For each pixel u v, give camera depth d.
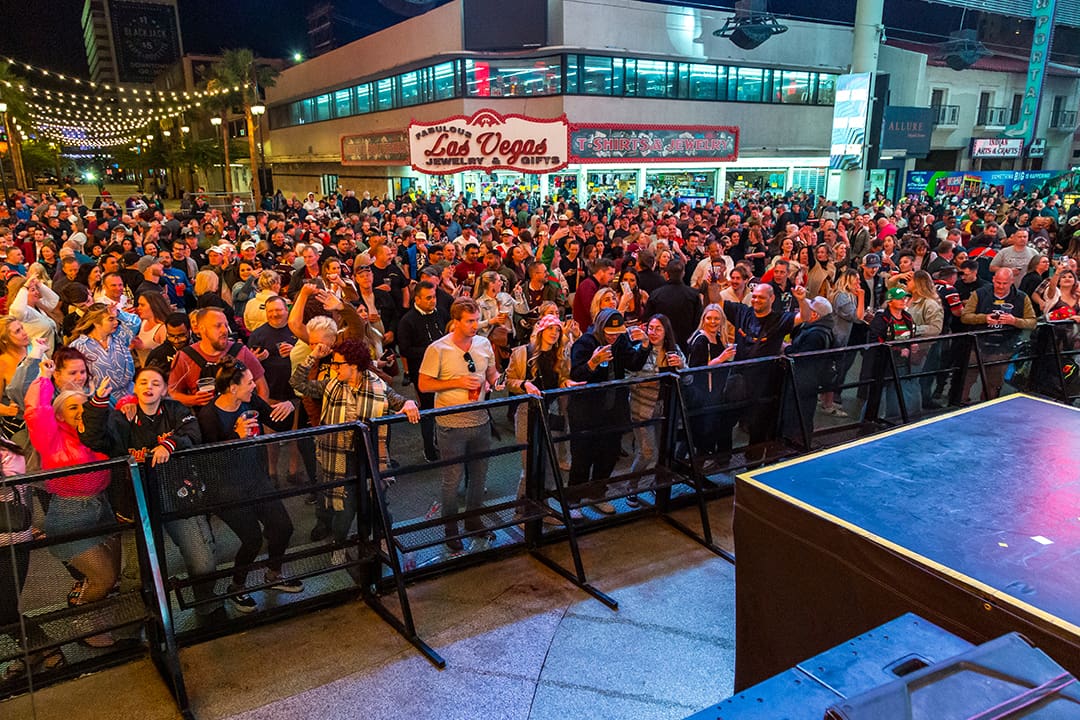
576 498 4.83
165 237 14.34
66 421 3.60
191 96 47.00
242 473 3.70
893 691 1.17
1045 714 1.14
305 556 3.94
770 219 17.59
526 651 3.74
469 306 4.59
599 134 25.17
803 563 1.90
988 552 1.62
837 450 2.26
